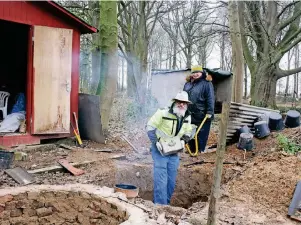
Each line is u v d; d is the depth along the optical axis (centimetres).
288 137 788
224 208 468
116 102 1736
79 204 488
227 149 803
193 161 724
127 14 1709
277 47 1444
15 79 1034
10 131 768
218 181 344
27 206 480
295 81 3550
